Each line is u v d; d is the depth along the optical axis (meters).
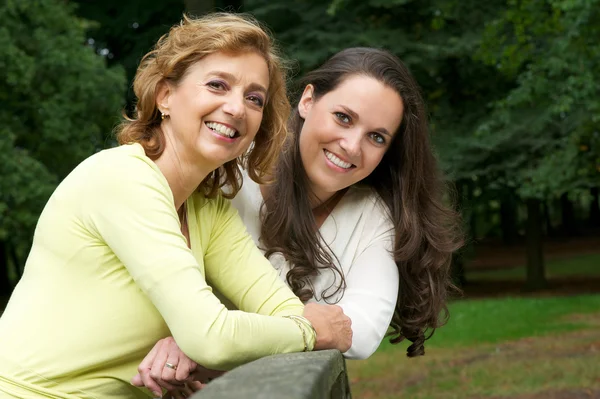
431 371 12.04
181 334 2.30
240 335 2.33
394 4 19.84
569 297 20.66
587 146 18.23
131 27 21.97
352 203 3.32
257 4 20.58
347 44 19.36
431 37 20.64
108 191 2.38
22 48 18.47
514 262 36.91
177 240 2.37
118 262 2.42
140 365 2.43
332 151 3.11
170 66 2.51
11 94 18.47
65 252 2.41
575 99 16.58
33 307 2.42
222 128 2.52
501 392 10.39
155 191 2.41
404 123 3.22
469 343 14.38
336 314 2.70
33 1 18.55
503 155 20.31
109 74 19.22
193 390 2.56
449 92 21.53
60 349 2.40
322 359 1.78
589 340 13.96
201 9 8.51
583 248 41.00
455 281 4.10
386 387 11.14
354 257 3.24
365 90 3.07
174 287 2.31
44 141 18.92
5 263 26.56
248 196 3.26
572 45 16.56
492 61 18.92
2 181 17.09
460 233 3.46
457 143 20.25
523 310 18.27
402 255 3.25
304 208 3.20
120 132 2.61
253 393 1.31
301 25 20.08
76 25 19.25
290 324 2.50
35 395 2.38
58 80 18.73
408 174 3.29
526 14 17.70
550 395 10.07
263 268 2.81
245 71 2.53
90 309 2.41
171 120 2.57
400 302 3.45
